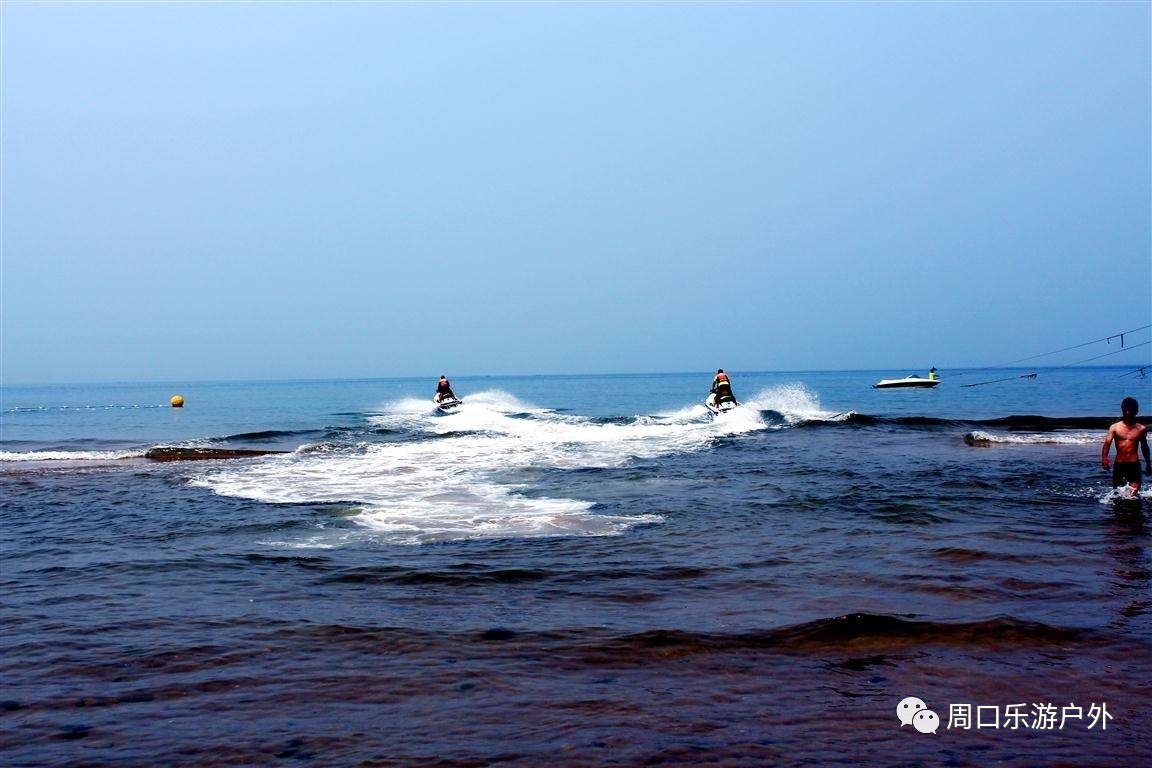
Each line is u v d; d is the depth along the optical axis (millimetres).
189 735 4426
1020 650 5707
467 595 7316
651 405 51344
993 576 7703
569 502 12516
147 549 9516
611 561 8539
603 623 6418
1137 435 12461
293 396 85312
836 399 52094
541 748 4219
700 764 4020
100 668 5496
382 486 14578
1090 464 16453
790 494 12820
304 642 6008
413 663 5547
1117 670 5316
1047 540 9328
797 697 4918
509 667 5457
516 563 8484
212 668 5480
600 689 5066
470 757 4117
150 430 33094
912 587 7352
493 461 18344
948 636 5984
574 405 51562
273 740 4352
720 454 19281
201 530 10656
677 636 6035
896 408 39938
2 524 11422
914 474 15031
